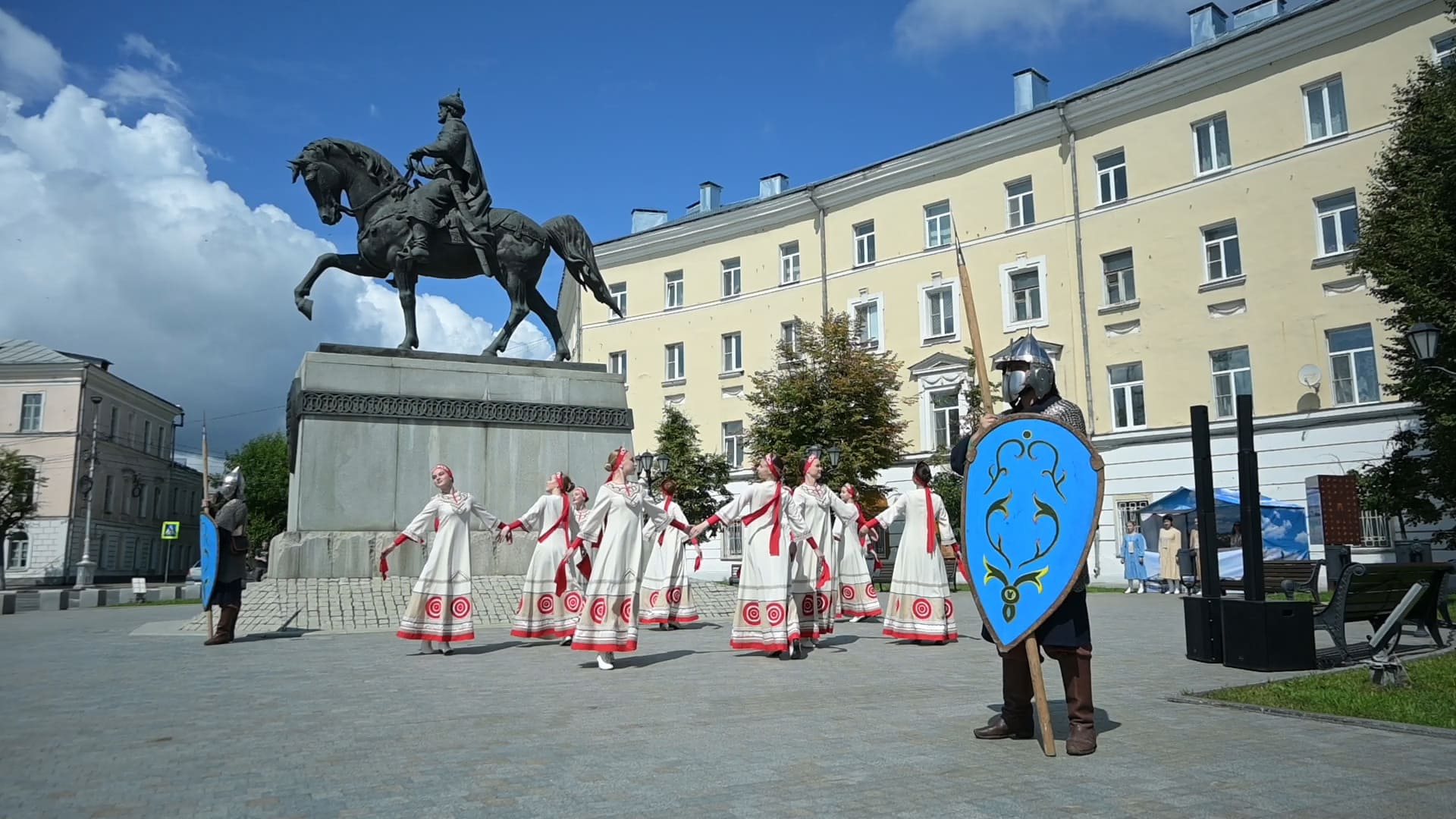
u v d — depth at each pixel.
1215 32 32.19
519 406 17.03
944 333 34.97
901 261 36.28
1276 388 27.00
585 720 6.08
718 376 41.22
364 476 15.73
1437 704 6.34
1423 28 24.89
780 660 9.72
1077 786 4.38
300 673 8.49
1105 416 30.55
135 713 6.35
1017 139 33.19
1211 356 28.53
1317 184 26.59
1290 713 6.18
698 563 11.95
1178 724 5.91
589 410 17.58
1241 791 4.28
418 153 17.47
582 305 45.38
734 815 3.90
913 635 11.50
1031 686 5.43
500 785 4.39
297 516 15.37
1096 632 12.91
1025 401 5.66
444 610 10.24
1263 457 27.00
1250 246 27.77
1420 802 4.07
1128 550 24.97
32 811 3.98
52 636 12.91
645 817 3.87
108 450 61.28
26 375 57.16
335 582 14.91
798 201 39.09
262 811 3.97
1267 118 27.64
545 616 11.16
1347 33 26.14
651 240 43.38
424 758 4.96
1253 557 8.89
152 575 68.50
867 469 30.08
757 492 9.91
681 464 36.75
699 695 7.19
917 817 3.87
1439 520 21.62
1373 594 9.27
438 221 17.27
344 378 16.02
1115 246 30.75
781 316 39.75
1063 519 5.25
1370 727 5.75
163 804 4.09
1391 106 25.30
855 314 37.31
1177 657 9.85
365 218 17.14
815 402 30.44
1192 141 29.28
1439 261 19.48
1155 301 29.67
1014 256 33.19
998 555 5.34
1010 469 5.42
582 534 9.04
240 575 11.48
